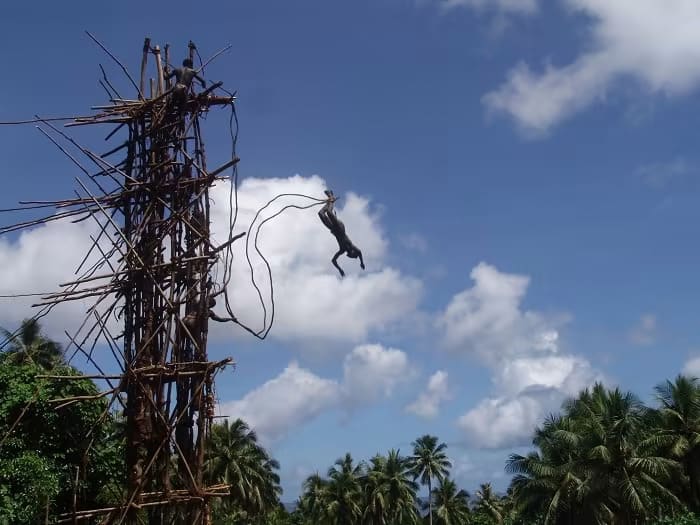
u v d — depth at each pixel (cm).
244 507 6869
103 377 2067
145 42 2330
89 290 2114
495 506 10600
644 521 4800
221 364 2102
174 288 2138
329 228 2064
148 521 2097
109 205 2225
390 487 9431
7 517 2167
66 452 2431
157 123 2216
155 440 2047
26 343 3534
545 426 5478
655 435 4984
